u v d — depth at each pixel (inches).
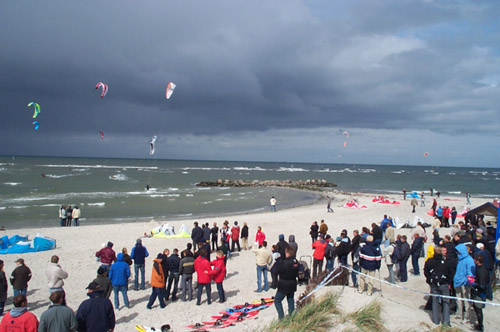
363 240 375.9
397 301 333.1
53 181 2266.2
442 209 885.2
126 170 3998.5
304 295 321.7
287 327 254.4
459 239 399.9
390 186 2933.1
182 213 1223.5
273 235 804.0
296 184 2721.5
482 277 270.2
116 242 706.2
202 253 373.1
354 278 374.3
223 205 1467.8
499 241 370.0
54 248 641.6
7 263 540.4
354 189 2588.6
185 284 381.1
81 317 205.6
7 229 861.2
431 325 274.2
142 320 327.0
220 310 351.6
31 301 384.8
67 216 902.4
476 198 1860.2
